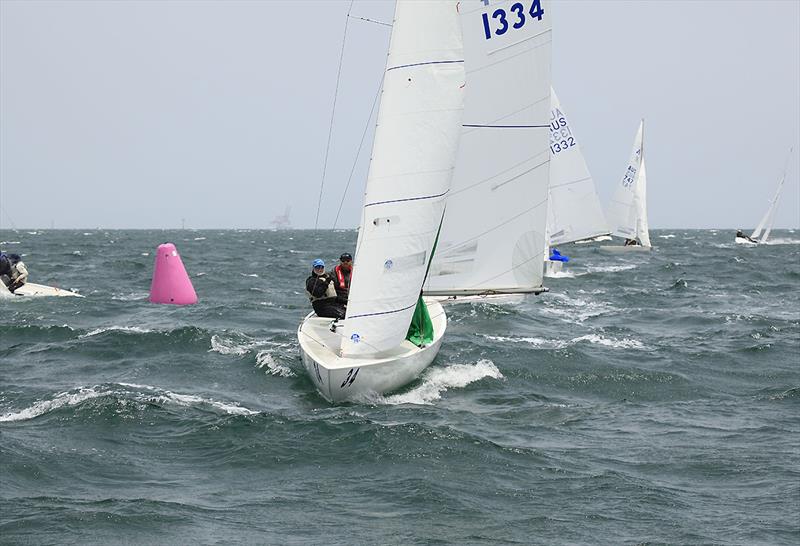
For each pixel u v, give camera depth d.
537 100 62.16
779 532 31.86
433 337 57.22
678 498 35.56
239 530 31.34
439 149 48.41
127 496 34.62
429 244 49.66
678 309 104.88
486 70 60.50
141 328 78.94
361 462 39.50
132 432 43.88
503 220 63.22
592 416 49.59
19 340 73.31
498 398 53.12
